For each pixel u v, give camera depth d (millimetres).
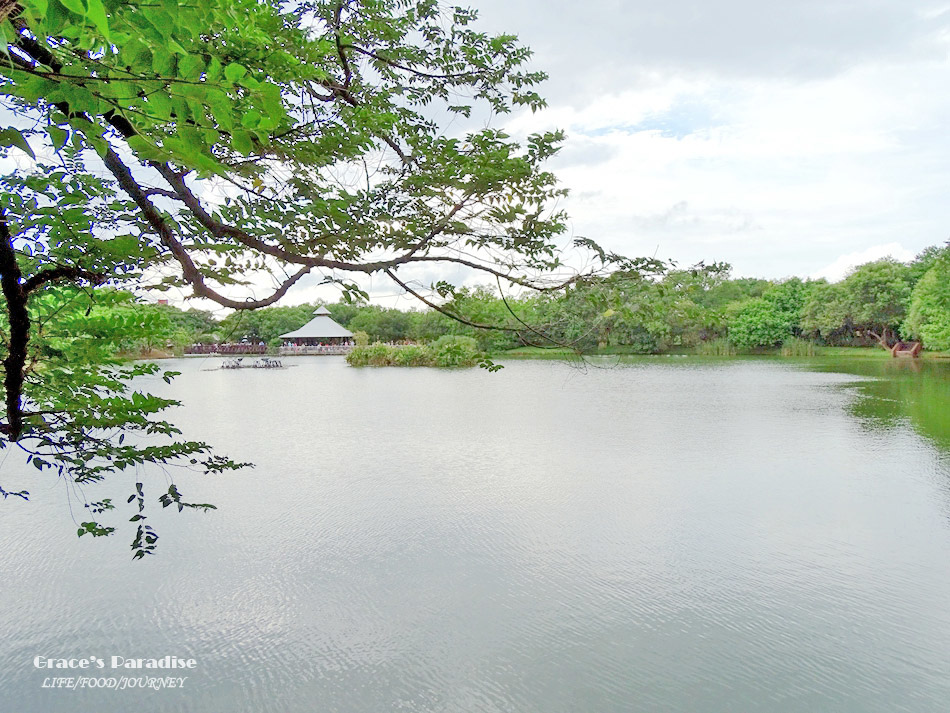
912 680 5188
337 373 38625
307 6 3891
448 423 16984
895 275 50281
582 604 6453
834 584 6871
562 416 18031
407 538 8156
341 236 2486
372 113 3012
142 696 4984
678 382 28719
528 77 4289
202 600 6500
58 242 2275
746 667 5379
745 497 9859
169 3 1013
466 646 5703
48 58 1231
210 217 2445
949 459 12273
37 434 2760
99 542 7926
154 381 33219
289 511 9141
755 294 72125
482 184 2564
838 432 15141
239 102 1323
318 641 5789
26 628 5965
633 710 4844
